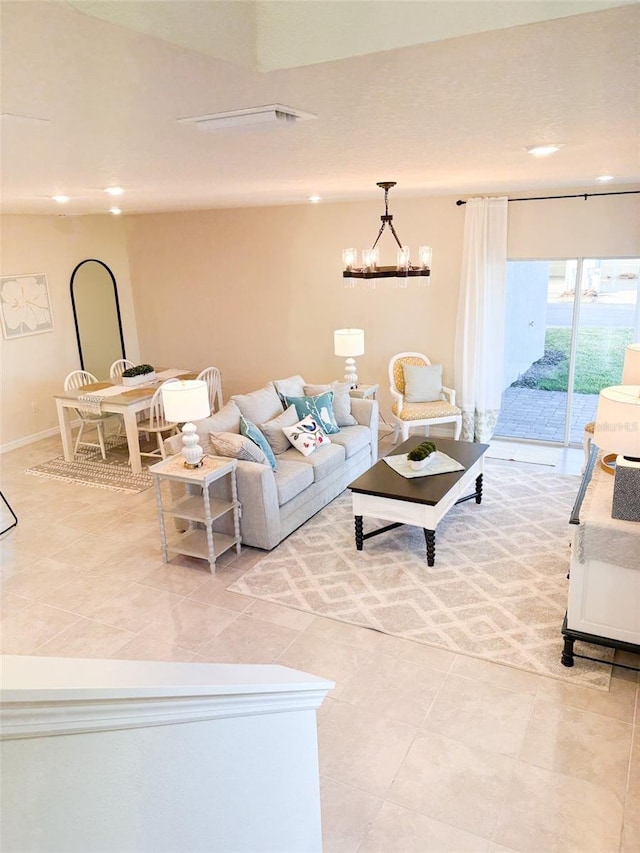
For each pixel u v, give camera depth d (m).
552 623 3.74
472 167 3.46
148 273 8.39
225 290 7.95
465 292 6.45
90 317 7.97
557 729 2.96
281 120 1.80
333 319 7.39
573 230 6.04
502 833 2.46
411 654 3.51
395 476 4.65
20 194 4.22
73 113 1.62
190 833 1.06
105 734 0.82
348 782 2.71
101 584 4.30
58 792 0.74
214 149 2.36
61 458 6.79
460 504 5.41
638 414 3.03
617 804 2.57
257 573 4.38
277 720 1.41
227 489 4.65
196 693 0.99
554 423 6.83
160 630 3.78
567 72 1.39
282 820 1.47
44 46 1.06
